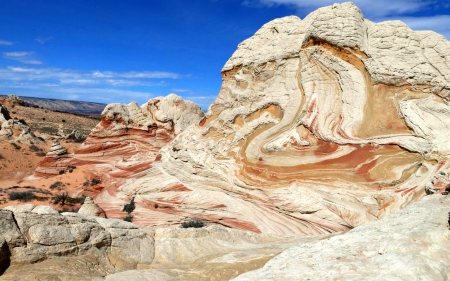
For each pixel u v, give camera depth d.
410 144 19.33
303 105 24.31
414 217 10.57
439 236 8.48
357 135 21.38
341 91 23.27
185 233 14.82
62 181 36.41
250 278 8.67
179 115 46.25
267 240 17.53
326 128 22.56
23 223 10.23
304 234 18.81
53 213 11.22
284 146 23.16
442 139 18.78
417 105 21.06
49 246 10.39
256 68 28.05
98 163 41.03
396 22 24.23
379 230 10.15
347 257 8.59
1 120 55.22
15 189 33.34
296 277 7.94
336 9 24.48
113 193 29.84
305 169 21.41
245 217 21.45
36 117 86.00
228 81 30.75
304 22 27.88
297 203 20.22
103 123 43.59
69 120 92.12
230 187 23.98
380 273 7.32
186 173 27.58
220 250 14.52
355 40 23.02
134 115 44.78
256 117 26.84
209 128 29.39
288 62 26.77
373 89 22.30
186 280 10.59
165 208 24.91
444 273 7.15
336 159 20.81
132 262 12.27
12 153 49.25
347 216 18.55
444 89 21.23
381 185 18.95
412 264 7.29
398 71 21.97
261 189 22.34
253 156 24.17
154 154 41.19
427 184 16.55
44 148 54.59
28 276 8.95
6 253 9.39
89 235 11.67
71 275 9.59
